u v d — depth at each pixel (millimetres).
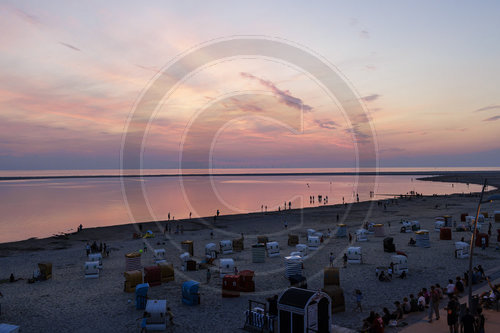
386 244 39438
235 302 24172
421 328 17203
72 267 37875
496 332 15945
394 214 77750
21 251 48781
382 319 17953
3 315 22672
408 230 53531
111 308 23688
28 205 131875
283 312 16812
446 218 54844
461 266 31438
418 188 193500
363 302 23016
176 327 19828
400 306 19359
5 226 83062
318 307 16625
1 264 40438
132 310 23219
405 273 29188
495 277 26375
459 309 16734
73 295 27000
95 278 32375
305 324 15938
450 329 16062
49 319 21797
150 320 19422
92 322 21125
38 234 71875
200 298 24734
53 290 28547
